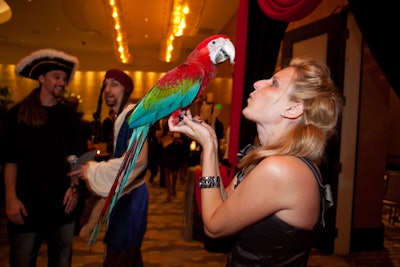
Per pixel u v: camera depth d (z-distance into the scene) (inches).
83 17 288.2
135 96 445.4
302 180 33.6
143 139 45.2
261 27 111.3
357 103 129.7
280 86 38.9
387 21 70.4
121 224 66.2
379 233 137.9
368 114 134.4
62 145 72.6
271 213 34.1
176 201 216.5
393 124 273.7
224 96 298.8
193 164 230.4
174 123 44.9
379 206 138.5
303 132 35.8
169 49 346.9
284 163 33.9
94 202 84.4
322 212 36.2
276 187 33.4
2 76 413.1
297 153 35.4
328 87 38.1
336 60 128.0
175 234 152.0
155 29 308.0
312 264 122.2
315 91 37.0
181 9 218.7
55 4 256.1
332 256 129.9
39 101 70.4
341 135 129.4
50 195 70.0
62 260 73.4
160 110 44.7
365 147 135.3
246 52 114.8
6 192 66.6
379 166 137.7
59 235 72.1
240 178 42.8
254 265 35.1
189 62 46.9
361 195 136.3
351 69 127.6
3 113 177.9
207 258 125.3
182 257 126.0
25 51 412.5
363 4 76.2
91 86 440.1
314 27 137.4
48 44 402.3
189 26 257.9
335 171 130.7
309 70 38.4
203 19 276.1
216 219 36.9
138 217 68.7
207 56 46.1
